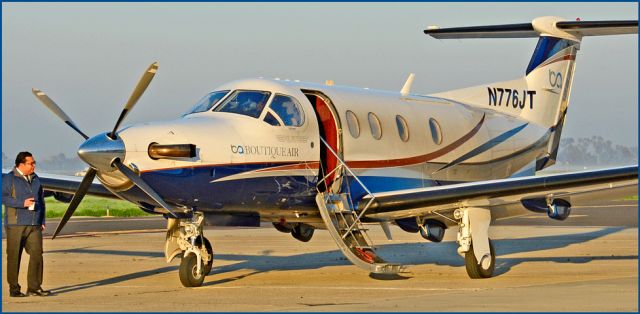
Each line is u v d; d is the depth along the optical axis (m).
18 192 43.53
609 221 111.69
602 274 52.56
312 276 52.81
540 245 76.06
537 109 73.56
